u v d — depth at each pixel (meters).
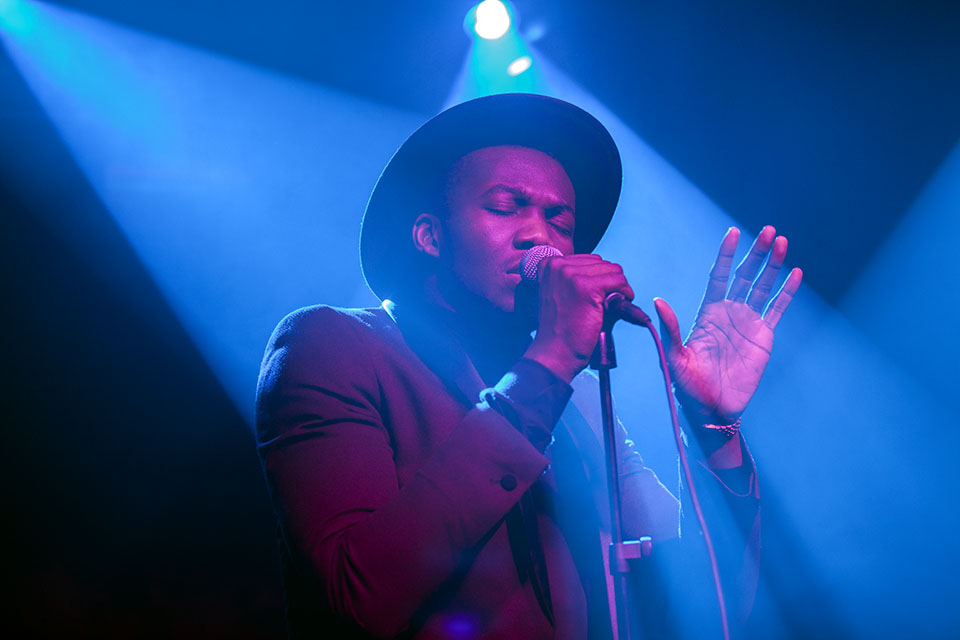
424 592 0.93
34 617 5.80
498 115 1.49
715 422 1.28
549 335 1.07
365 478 1.02
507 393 1.04
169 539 6.09
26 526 5.99
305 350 1.14
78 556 6.00
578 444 1.33
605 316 1.14
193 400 6.07
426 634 1.03
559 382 1.04
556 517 1.20
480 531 0.96
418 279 1.47
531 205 1.40
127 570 6.02
